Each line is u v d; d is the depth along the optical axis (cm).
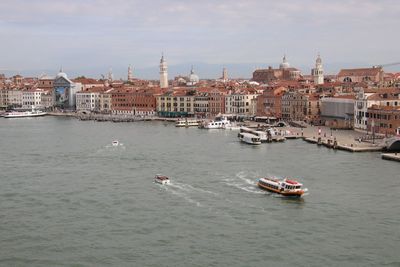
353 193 12556
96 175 15012
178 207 11512
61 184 13838
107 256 8838
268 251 8969
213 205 11662
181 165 16512
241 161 17188
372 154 18462
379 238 9519
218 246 9200
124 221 10575
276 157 18012
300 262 8531
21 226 10312
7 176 14912
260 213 11050
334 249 9038
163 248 9138
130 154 19038
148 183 13862
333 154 18550
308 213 11025
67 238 9656
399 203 11662
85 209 11438
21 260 8719
